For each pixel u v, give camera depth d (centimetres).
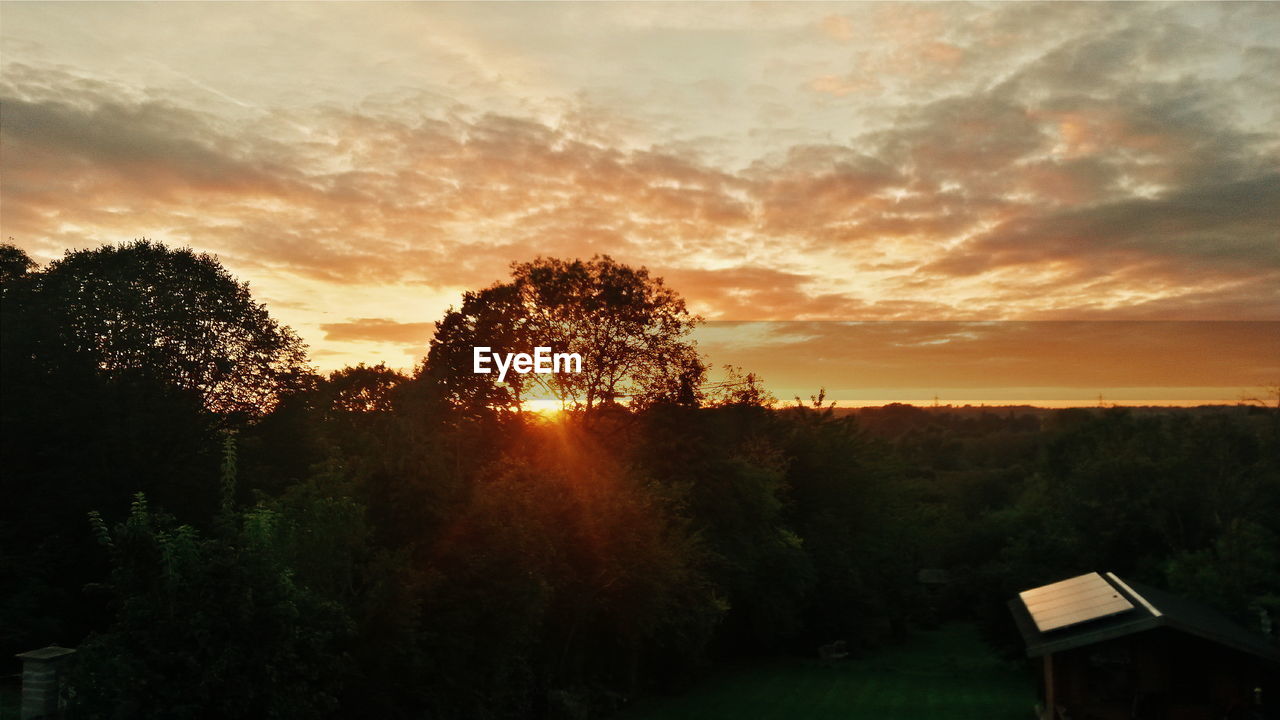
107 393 3256
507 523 2028
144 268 3684
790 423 5478
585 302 3753
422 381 2189
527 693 2395
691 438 3947
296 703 1338
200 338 3706
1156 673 2177
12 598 2744
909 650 4938
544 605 2127
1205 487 3875
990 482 9656
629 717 2723
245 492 3481
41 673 1334
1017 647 3825
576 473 2839
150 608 1250
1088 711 2211
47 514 3092
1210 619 2312
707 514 3925
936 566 7456
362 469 1927
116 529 1270
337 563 1612
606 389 3856
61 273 3584
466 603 1895
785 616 4238
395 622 1656
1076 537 4088
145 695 1218
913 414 18575
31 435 3186
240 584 1284
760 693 3266
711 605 3269
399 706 1817
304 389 4125
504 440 3272
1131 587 2430
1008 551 4450
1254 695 2102
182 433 3409
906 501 6588
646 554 2692
